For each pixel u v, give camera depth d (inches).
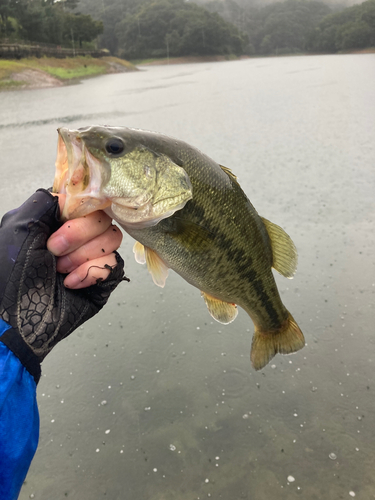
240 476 18.6
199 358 24.9
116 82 258.2
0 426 8.9
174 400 22.3
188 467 19.1
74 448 20.1
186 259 14.0
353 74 234.8
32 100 158.1
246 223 15.0
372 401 21.6
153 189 12.1
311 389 22.5
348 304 28.5
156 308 29.2
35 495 18.2
